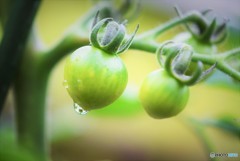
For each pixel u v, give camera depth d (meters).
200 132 0.44
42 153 0.42
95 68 0.34
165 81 0.35
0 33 0.48
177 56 0.36
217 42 0.39
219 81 0.44
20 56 0.40
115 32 0.35
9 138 0.43
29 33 0.40
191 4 0.69
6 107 0.57
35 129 0.42
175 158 0.71
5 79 0.39
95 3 0.43
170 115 0.36
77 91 0.34
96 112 0.47
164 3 0.71
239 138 0.43
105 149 0.68
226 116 0.43
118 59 0.34
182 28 0.41
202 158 0.71
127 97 0.46
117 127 0.69
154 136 0.71
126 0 0.42
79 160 0.65
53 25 0.80
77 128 0.51
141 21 0.72
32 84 0.41
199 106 0.66
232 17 0.45
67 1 0.81
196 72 0.35
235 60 0.40
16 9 0.39
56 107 0.67
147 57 0.72
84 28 0.39
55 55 0.40
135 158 0.70
